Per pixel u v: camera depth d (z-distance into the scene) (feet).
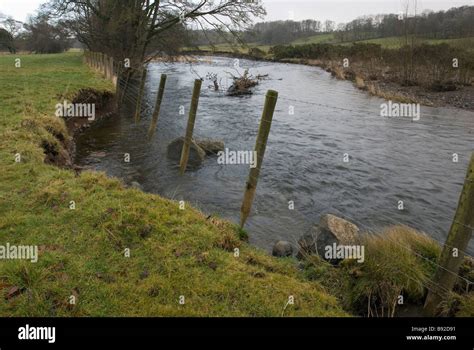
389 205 27.04
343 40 217.97
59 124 36.63
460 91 83.10
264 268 15.79
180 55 97.45
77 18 101.81
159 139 43.37
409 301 14.90
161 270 14.43
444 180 31.73
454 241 13.20
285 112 60.49
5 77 58.54
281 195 28.19
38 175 22.93
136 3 84.69
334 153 38.63
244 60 190.60
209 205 26.08
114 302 12.58
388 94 76.84
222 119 55.31
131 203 19.22
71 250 15.40
